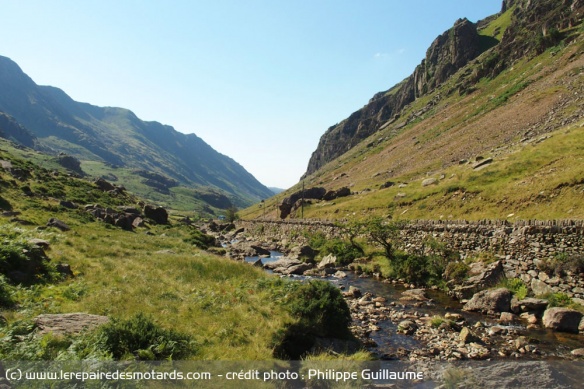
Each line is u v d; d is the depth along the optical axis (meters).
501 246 29.22
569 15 132.00
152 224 58.09
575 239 24.08
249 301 17.75
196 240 49.94
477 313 23.27
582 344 17.47
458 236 33.72
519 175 43.31
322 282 19.94
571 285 22.58
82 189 63.47
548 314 20.45
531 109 80.50
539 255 26.00
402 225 41.16
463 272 29.91
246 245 61.25
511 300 23.38
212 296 17.73
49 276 16.84
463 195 46.56
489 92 130.50
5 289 13.49
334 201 88.62
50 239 24.86
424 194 54.66
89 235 31.91
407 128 173.12
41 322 11.28
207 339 13.05
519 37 156.00
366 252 44.69
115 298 15.15
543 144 49.72
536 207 34.25
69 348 9.72
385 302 26.02
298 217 87.69
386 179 98.81
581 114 58.97
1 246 15.94
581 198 31.00
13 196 40.62
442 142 107.06
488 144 77.69
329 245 50.91
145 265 23.36
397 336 18.78
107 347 10.40
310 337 16.16
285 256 52.66
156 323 12.97
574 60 93.62
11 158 63.34
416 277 32.62
